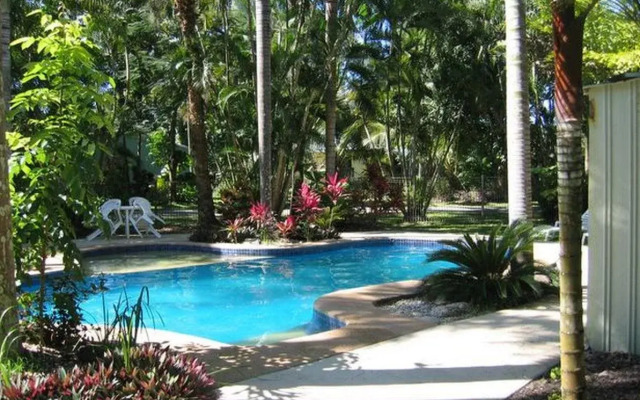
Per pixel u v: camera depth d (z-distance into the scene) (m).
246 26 18.42
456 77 19.69
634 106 4.89
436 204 28.27
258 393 4.28
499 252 7.49
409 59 20.00
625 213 4.99
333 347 5.48
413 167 20.75
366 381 4.53
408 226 19.05
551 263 9.89
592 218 5.18
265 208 15.12
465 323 6.37
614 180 5.04
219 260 13.66
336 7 17.30
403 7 17.75
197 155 15.88
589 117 5.16
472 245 7.68
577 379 3.48
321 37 17.62
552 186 18.55
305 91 17.83
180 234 17.42
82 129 5.38
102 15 17.31
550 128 25.48
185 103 17.95
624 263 5.02
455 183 29.58
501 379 4.53
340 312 6.98
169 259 13.80
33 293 5.65
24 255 5.34
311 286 11.03
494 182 28.05
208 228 15.74
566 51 3.32
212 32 17.73
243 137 18.62
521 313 6.79
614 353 5.02
